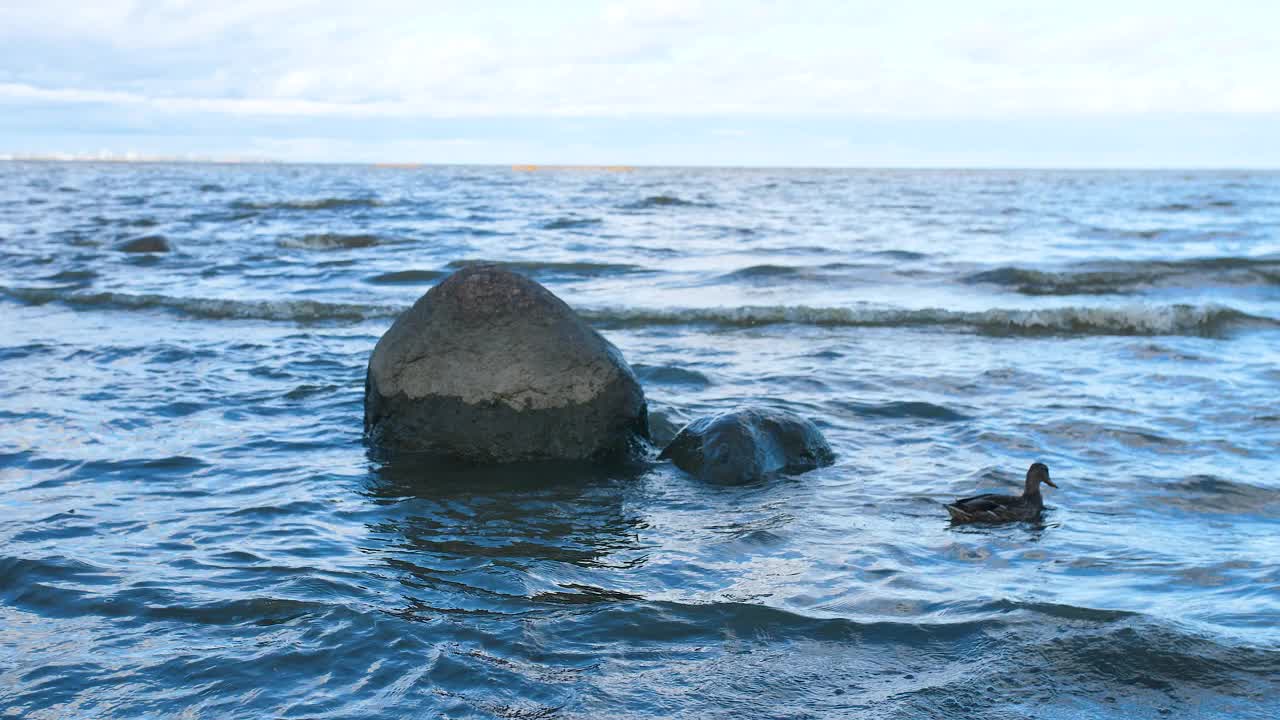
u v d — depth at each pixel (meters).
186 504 8.68
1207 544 7.69
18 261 27.44
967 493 9.16
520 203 62.28
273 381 13.80
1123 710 5.05
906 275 25.41
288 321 19.00
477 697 5.20
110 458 10.09
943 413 12.16
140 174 131.75
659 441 10.98
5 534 7.76
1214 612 6.23
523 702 5.15
